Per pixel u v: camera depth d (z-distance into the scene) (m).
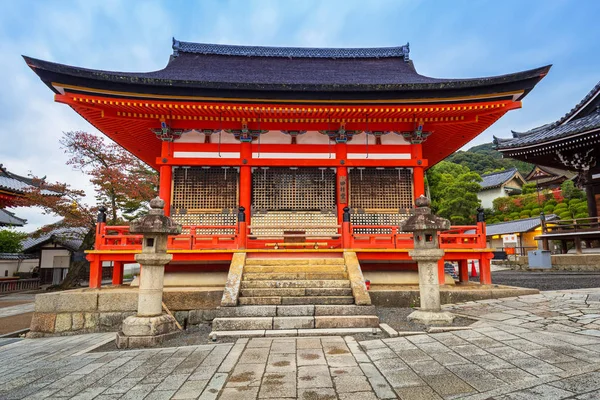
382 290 9.38
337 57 17.95
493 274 20.47
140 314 7.16
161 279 7.48
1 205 24.14
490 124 12.64
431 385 4.18
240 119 11.98
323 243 11.91
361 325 7.26
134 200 23.42
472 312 7.95
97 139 22.14
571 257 19.55
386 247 10.83
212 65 16.02
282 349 5.91
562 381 4.02
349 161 12.30
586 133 17.25
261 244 11.65
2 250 31.38
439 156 17.34
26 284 24.09
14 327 10.22
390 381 4.37
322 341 6.37
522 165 71.69
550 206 39.28
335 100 10.99
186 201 12.06
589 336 5.64
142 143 14.71
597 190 19.53
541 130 21.66
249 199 12.07
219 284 10.83
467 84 10.59
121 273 11.61
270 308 7.72
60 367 5.45
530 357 4.88
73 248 26.03
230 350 5.93
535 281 15.23
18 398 4.23
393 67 16.97
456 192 39.38
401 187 12.52
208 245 11.06
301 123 12.54
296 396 4.02
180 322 8.65
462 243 10.92
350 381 4.42
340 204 12.10
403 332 6.61
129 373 4.99
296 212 12.21
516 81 10.53
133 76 10.02
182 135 12.36
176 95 10.55
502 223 39.75
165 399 4.03
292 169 12.49
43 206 21.52
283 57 17.72
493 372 4.45
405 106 11.17
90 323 8.69
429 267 7.58
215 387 4.34
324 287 8.74
